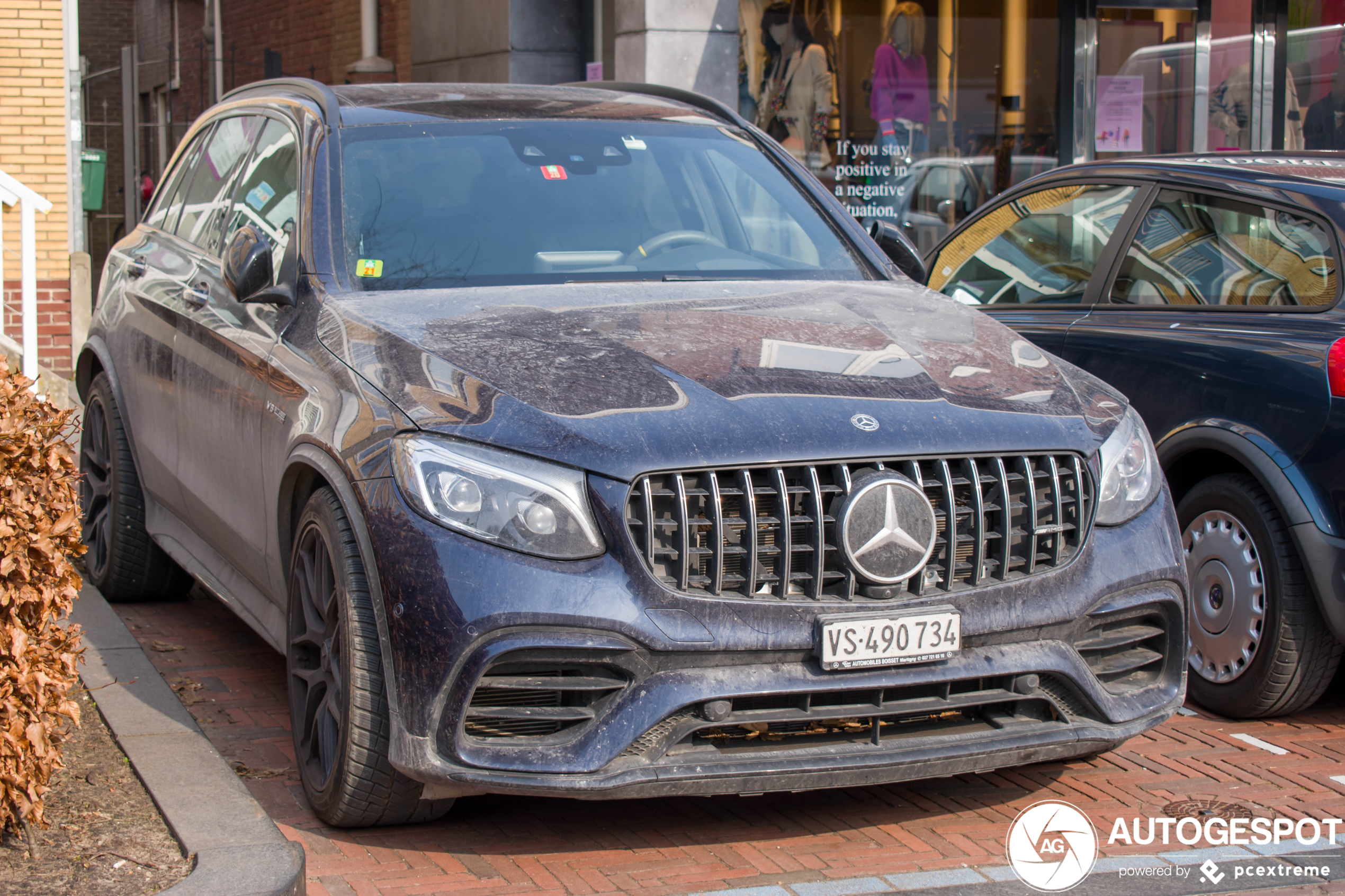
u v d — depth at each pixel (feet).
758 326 13.80
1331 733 16.06
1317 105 43.21
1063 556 12.63
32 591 11.23
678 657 11.42
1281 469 15.70
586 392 12.14
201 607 20.72
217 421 16.11
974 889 11.91
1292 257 16.71
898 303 15.28
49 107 33.63
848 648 11.63
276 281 15.34
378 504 11.92
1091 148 41.32
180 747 13.58
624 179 16.87
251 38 68.08
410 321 13.64
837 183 39.19
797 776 11.68
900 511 11.81
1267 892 11.96
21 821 11.86
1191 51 41.98
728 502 11.69
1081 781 14.55
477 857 12.42
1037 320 19.51
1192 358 16.96
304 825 13.02
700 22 35.45
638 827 13.19
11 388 11.49
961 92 40.09
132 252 21.07
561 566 11.43
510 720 11.68
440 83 18.85
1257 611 16.15
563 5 41.50
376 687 11.98
